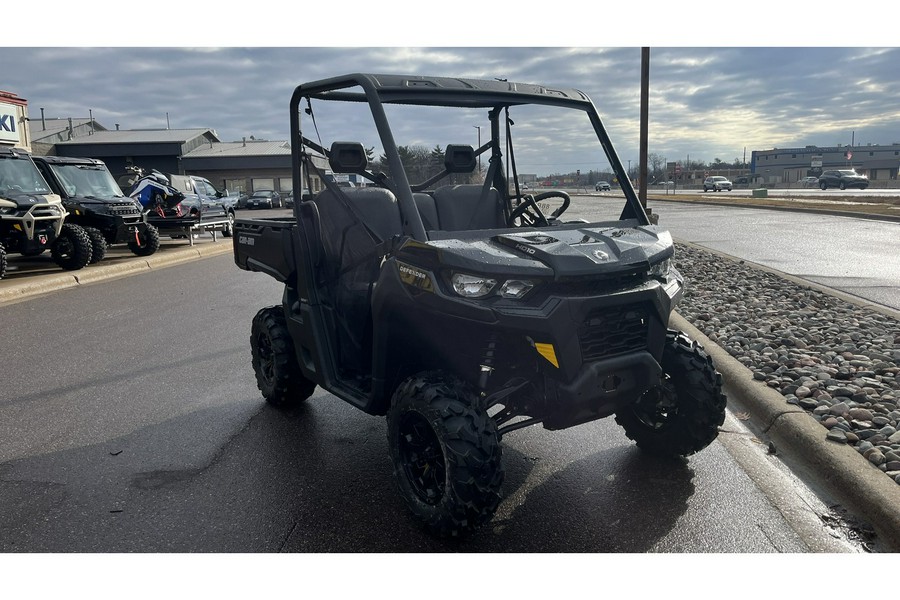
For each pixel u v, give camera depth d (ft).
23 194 41.55
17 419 15.97
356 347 13.15
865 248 44.78
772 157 346.33
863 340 19.84
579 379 9.65
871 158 337.31
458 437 9.62
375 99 11.61
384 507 11.50
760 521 10.85
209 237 75.20
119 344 23.25
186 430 15.19
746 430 14.69
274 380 15.98
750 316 23.52
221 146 191.01
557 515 11.15
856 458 12.08
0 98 74.54
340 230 13.20
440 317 9.93
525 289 9.55
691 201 113.91
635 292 10.07
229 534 10.63
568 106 13.70
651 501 11.57
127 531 10.74
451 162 13.53
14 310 30.19
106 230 47.85
